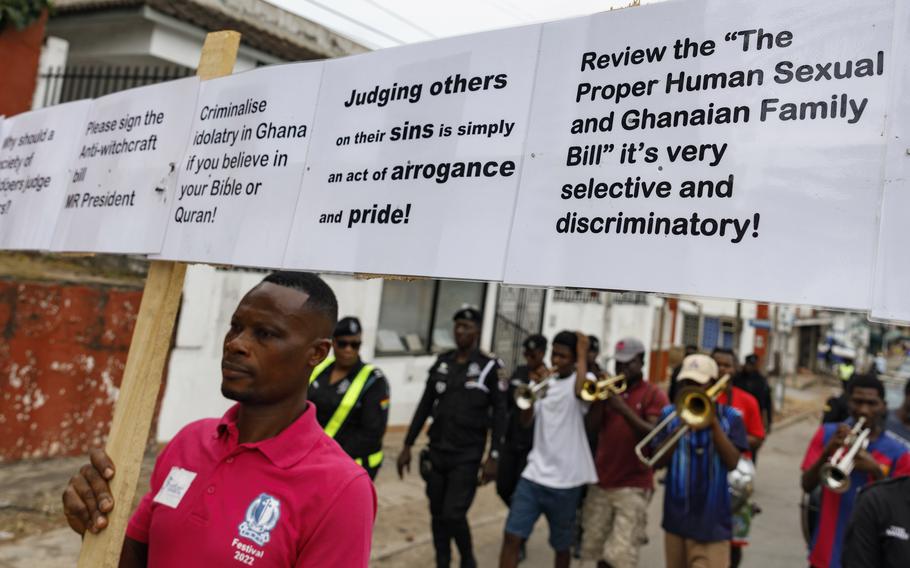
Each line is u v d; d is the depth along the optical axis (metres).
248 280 7.50
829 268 1.08
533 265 1.36
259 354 1.45
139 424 1.77
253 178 1.80
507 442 5.04
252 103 1.85
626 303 16.03
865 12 1.12
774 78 1.18
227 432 1.54
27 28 6.83
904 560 2.09
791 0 1.18
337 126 1.68
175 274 1.93
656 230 1.24
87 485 1.68
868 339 35.25
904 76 1.07
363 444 3.46
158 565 1.45
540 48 1.44
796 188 1.13
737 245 1.16
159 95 2.07
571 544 4.09
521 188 1.41
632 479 4.02
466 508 4.25
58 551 4.25
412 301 9.84
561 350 4.12
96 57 8.49
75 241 2.19
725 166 1.20
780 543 6.27
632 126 1.30
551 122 1.40
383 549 5.04
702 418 3.35
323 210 1.66
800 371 30.56
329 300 1.59
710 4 1.26
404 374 9.52
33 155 2.49
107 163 2.17
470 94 1.51
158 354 1.84
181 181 1.94
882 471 3.16
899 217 1.04
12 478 5.39
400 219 1.54
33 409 5.79
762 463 10.77
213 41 2.01
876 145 1.08
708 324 23.00
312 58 7.85
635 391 4.32
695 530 3.36
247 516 1.38
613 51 1.35
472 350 4.54
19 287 5.66
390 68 1.63
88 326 6.11
